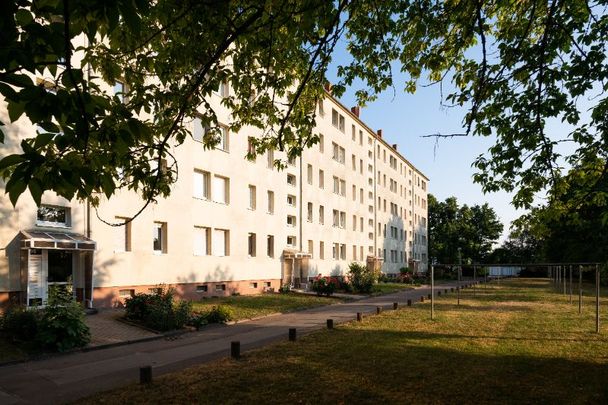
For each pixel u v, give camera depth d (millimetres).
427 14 6965
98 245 17922
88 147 3850
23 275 15008
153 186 5223
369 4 6953
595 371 9117
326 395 7383
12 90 2791
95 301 17672
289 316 19344
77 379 8719
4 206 14531
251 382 8109
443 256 78250
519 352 10945
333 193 42438
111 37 4328
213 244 25406
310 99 8523
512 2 7574
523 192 9227
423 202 77938
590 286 43125
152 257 20688
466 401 7156
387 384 8016
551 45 7188
